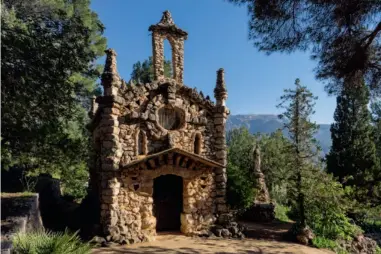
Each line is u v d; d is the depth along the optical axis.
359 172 25.19
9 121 9.92
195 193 14.65
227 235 14.56
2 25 8.82
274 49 10.38
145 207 13.54
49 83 10.05
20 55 8.93
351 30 9.46
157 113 14.33
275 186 27.39
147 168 13.69
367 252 15.60
